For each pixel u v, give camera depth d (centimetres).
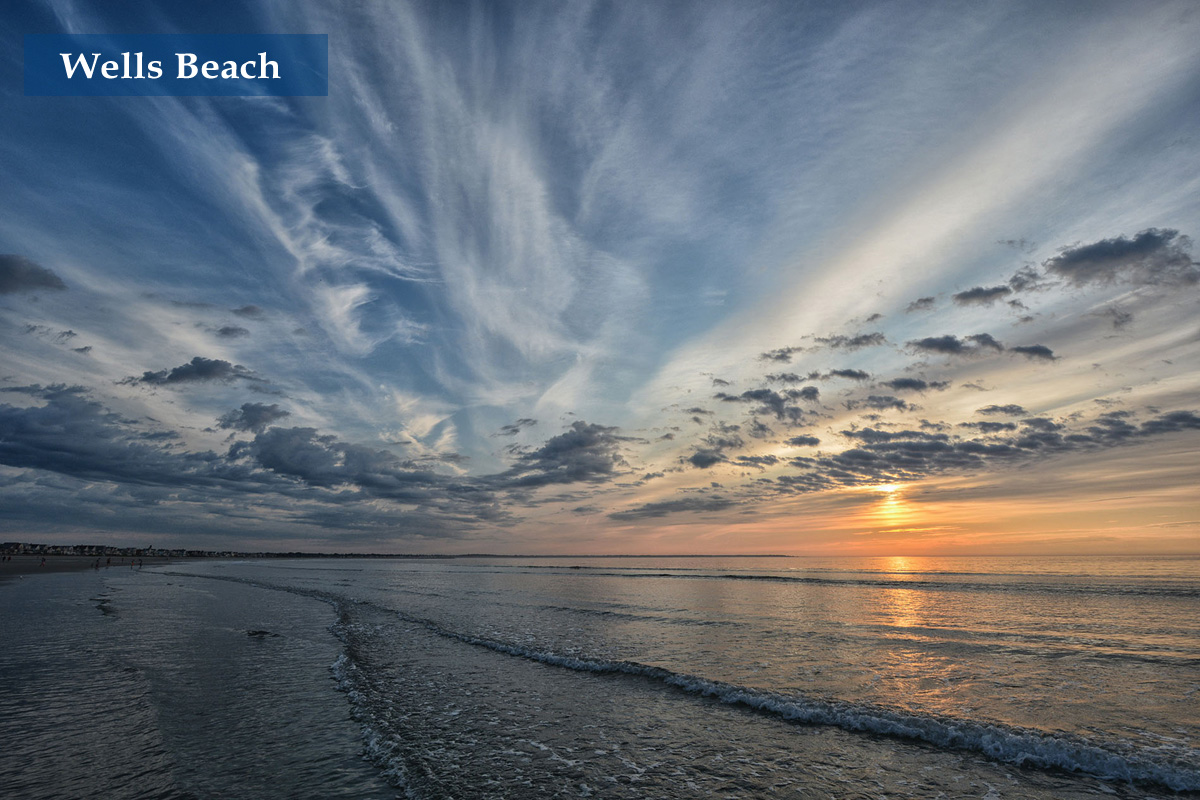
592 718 1247
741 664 1791
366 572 8825
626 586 5425
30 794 815
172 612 3072
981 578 5666
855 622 2756
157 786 847
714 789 883
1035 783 920
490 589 5053
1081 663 1806
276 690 1438
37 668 1636
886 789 891
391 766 946
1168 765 962
